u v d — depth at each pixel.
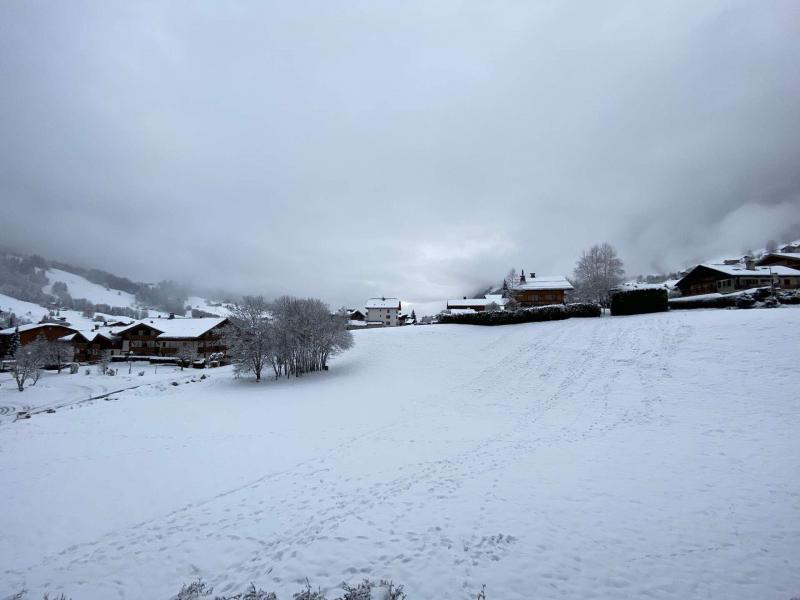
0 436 16.39
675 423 13.41
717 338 20.44
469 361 27.59
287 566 6.57
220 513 8.88
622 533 6.95
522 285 59.91
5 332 68.06
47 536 8.22
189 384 32.00
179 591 6.15
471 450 12.43
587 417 15.32
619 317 30.52
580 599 5.36
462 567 6.23
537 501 8.45
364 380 27.09
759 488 8.30
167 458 13.14
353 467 11.42
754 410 13.32
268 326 31.91
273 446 14.09
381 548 6.94
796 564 5.80
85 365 58.81
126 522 8.71
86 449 14.41
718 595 5.26
